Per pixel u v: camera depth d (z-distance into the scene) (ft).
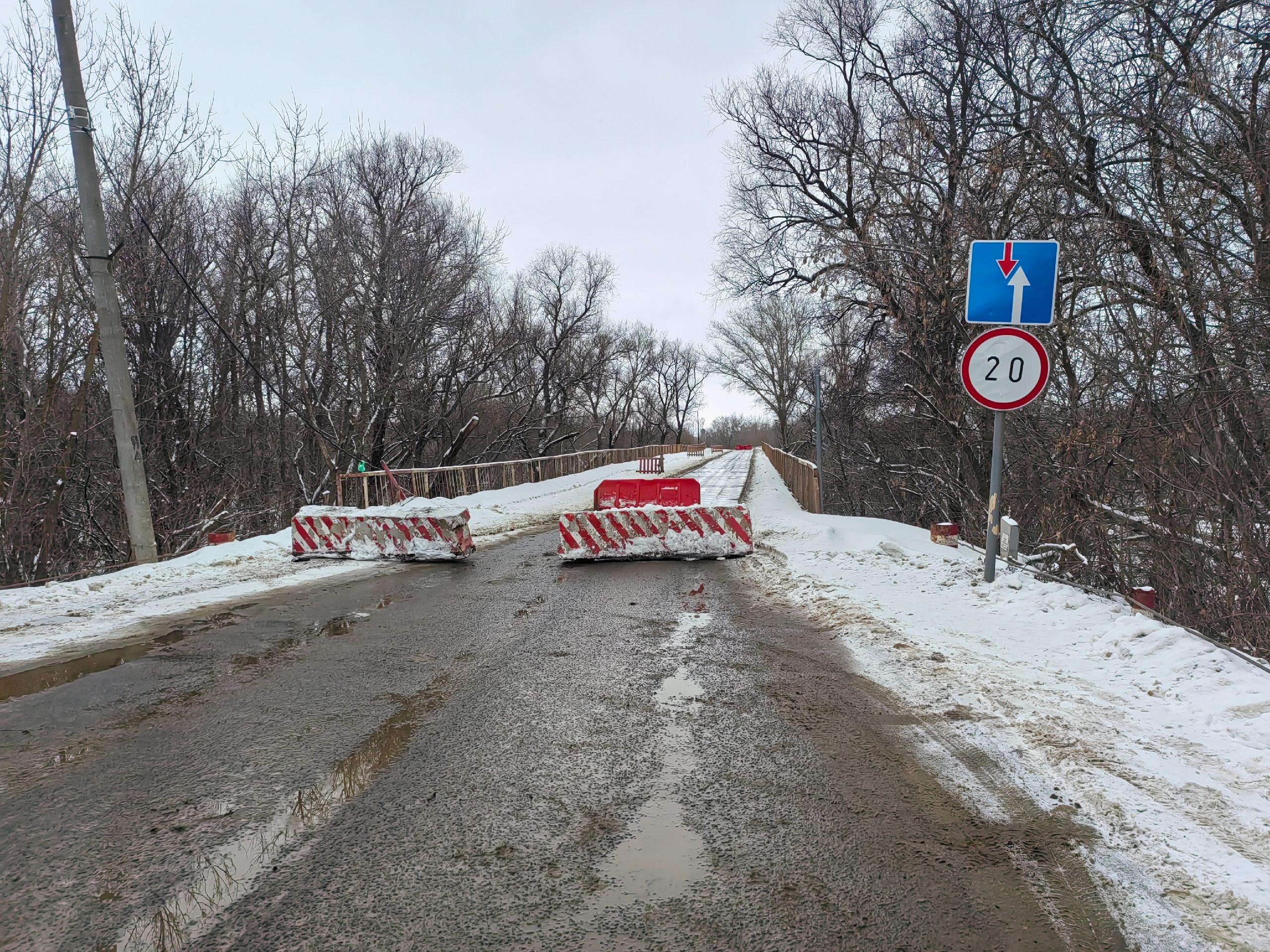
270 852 10.27
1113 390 35.04
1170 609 31.71
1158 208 32.68
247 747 14.02
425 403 94.99
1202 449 30.04
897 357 65.21
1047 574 27.02
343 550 39.27
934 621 23.03
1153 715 14.94
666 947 8.24
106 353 37.42
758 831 10.80
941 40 56.24
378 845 10.45
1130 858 9.99
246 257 76.33
